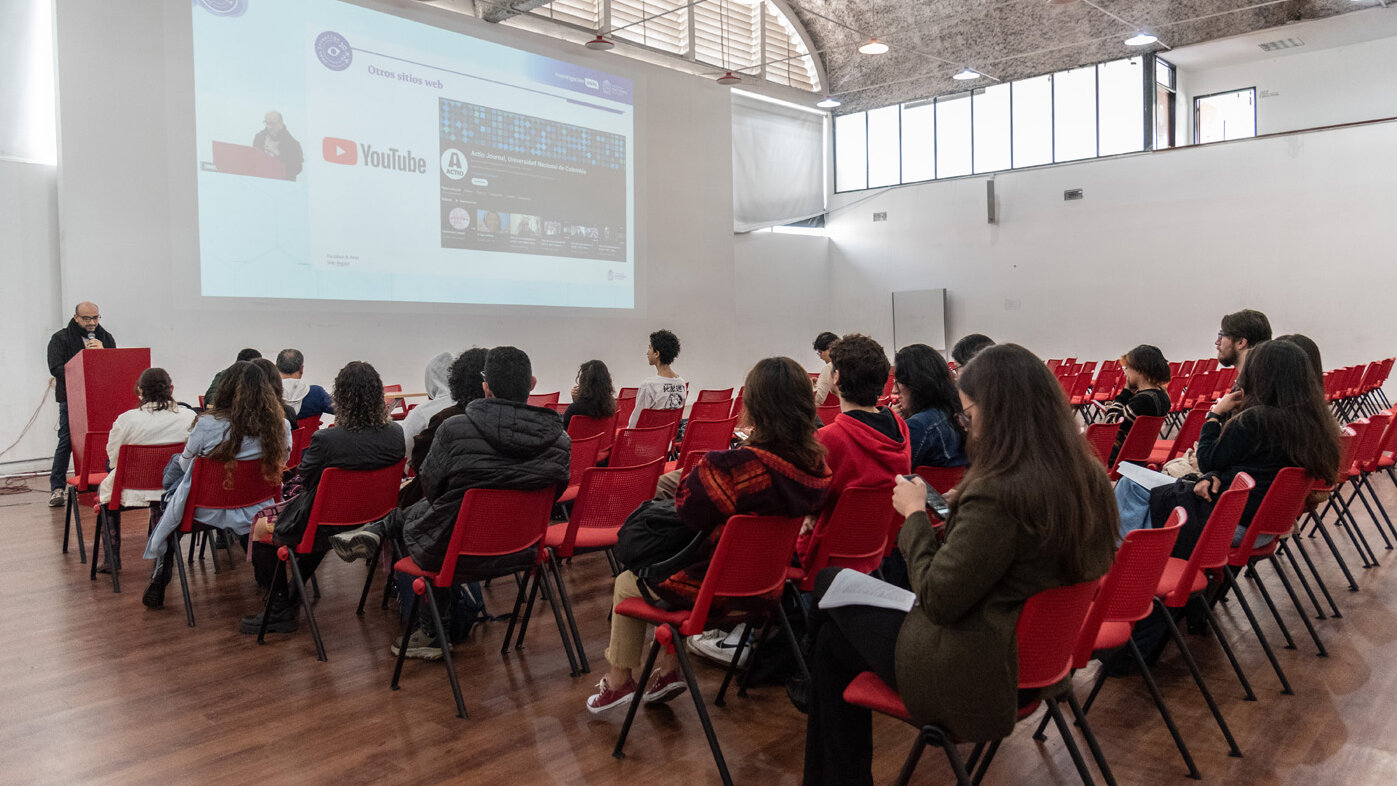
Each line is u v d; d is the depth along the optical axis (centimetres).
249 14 784
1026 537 168
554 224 1041
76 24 692
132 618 366
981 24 1291
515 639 341
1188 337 1234
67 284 693
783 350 1505
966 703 170
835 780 202
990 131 1399
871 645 189
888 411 283
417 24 902
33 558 463
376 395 343
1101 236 1299
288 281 813
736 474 229
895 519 310
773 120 1468
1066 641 186
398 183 890
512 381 283
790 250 1512
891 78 1438
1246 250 1184
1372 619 362
